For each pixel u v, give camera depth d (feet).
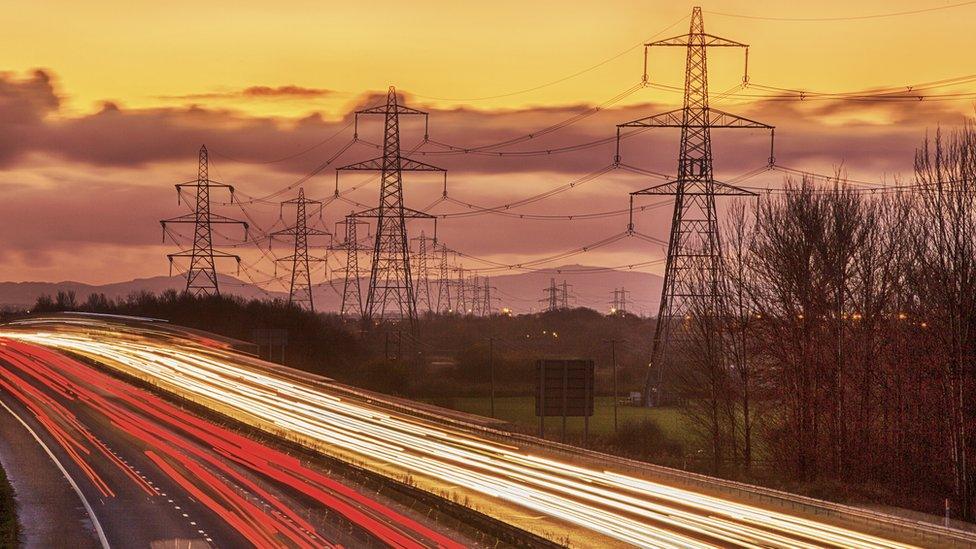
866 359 279.28
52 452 263.90
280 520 181.88
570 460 255.70
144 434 293.43
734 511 188.75
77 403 352.28
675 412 387.34
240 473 234.58
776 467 281.54
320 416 331.77
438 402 405.39
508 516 183.32
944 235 256.32
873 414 276.21
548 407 287.07
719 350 298.15
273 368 454.81
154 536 171.94
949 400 241.96
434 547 158.61
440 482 221.25
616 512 187.21
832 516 183.83
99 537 172.35
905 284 284.41
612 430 341.62
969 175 255.50
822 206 302.86
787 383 288.10
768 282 303.27
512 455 261.85
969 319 244.22
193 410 341.82
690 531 169.99
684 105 335.47
